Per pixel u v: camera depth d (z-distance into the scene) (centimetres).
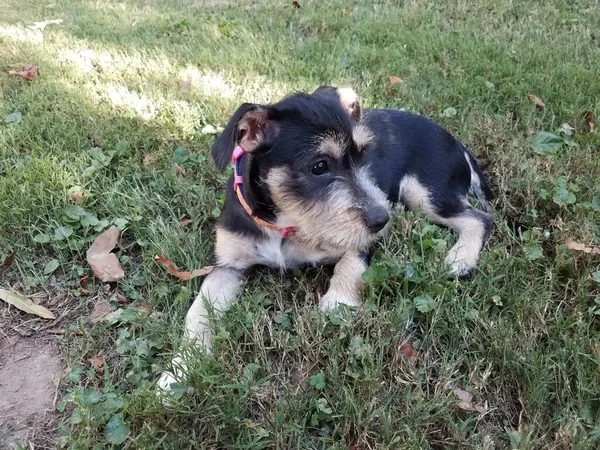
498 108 60
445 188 46
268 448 29
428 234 43
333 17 86
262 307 38
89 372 34
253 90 64
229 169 49
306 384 32
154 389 31
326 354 34
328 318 35
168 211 47
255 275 42
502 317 36
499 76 65
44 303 39
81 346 36
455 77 66
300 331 34
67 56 73
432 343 35
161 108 60
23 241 43
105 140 55
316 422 30
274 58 73
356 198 38
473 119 57
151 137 55
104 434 30
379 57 71
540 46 71
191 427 30
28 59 72
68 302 40
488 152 54
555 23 80
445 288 37
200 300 38
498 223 45
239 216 40
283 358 34
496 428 30
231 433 30
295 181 38
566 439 28
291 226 40
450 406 30
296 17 86
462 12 85
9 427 31
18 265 41
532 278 39
